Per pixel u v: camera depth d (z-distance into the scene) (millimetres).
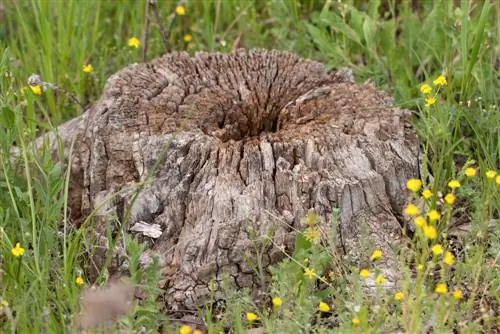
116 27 13867
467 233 9914
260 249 9219
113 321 8383
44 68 12477
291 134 9992
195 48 13438
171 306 9328
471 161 10016
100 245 9648
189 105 10492
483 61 11914
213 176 9602
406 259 9445
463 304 8625
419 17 13453
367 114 10383
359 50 12875
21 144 10148
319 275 9078
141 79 10930
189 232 9555
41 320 8430
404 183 9875
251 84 10961
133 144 9898
